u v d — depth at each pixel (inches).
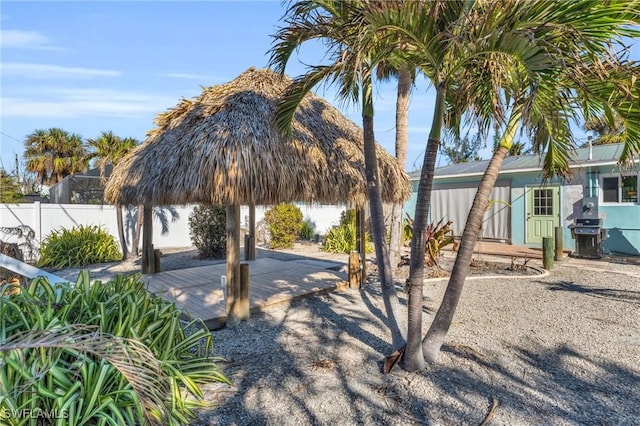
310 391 131.4
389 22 110.7
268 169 185.0
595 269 358.0
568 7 105.2
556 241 414.9
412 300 142.3
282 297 254.2
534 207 501.7
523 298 258.1
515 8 103.9
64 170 793.6
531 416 115.0
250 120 203.3
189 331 193.9
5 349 64.9
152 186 213.6
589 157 447.5
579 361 154.6
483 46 111.1
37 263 396.2
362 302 255.8
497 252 395.9
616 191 441.7
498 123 112.7
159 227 570.6
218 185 176.1
